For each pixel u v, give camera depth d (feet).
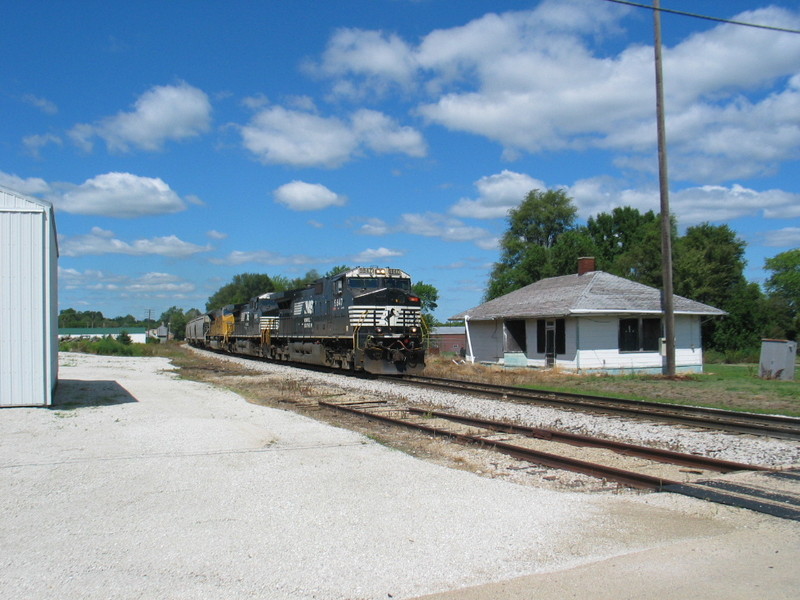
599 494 25.40
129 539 20.13
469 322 127.54
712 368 112.78
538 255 191.42
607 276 108.27
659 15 80.07
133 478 28.04
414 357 82.94
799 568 16.80
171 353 187.32
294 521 21.76
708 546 18.54
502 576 16.75
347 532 20.54
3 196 48.98
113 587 16.38
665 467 30.60
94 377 86.53
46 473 28.96
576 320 95.81
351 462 30.68
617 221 231.50
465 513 22.35
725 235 175.32
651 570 16.80
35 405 49.80
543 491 25.45
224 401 57.31
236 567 17.71
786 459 31.81
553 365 101.19
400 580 16.67
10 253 49.03
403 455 32.48
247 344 147.84
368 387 69.00
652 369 99.81
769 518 21.22
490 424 41.60
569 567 17.17
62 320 587.68
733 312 148.87
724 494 24.02
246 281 423.23
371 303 81.20
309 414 48.98
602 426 42.16
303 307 104.94
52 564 18.01
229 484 26.84
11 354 49.24
